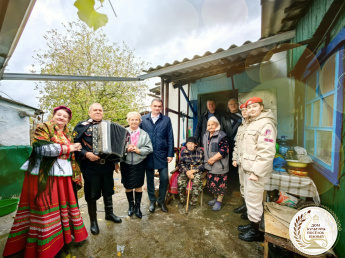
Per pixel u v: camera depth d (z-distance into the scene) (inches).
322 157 78.7
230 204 120.9
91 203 84.3
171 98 200.7
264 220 70.4
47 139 68.0
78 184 78.5
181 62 113.2
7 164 142.4
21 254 70.0
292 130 125.0
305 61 96.6
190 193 116.5
